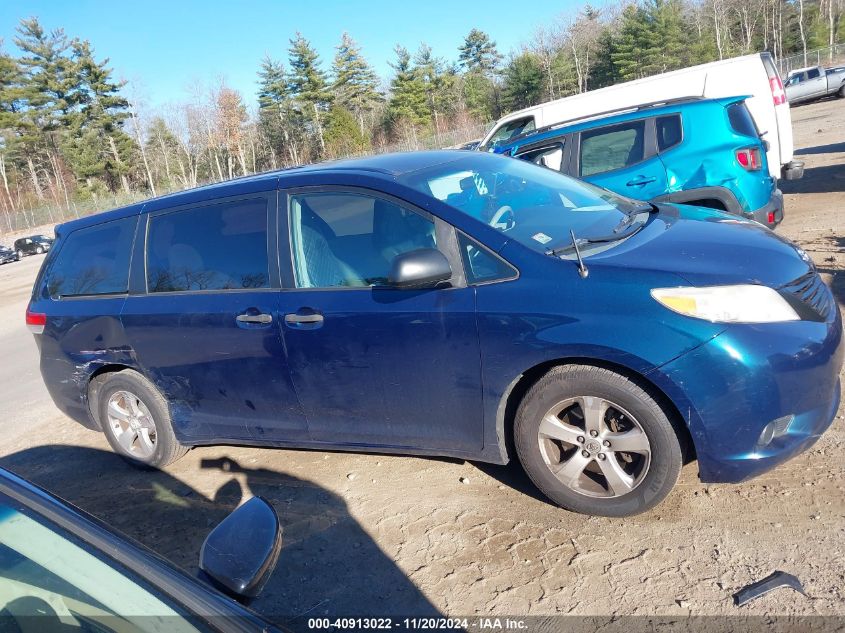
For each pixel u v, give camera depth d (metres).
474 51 82.00
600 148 7.12
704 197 6.51
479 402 3.26
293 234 3.72
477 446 3.37
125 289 4.35
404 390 3.43
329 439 3.81
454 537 3.29
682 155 6.61
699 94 9.55
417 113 71.94
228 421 4.13
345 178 3.63
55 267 4.78
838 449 3.45
